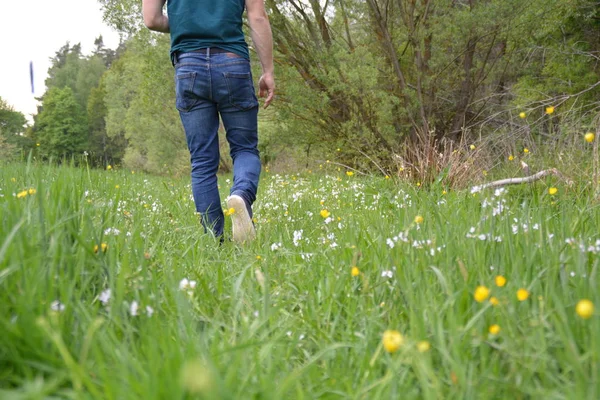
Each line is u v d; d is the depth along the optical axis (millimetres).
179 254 2840
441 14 11867
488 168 6586
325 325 1845
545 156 5703
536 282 1752
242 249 3152
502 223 2414
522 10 11156
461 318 1605
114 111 51062
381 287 2045
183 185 7812
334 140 12633
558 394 1260
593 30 13664
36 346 1355
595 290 1586
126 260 1935
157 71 15141
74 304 1646
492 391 1315
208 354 1442
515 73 13625
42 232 1794
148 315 1729
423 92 12078
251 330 1636
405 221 2826
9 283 1565
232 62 3740
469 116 13258
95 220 2672
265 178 10531
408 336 1646
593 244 2248
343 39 12477
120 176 7660
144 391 1138
